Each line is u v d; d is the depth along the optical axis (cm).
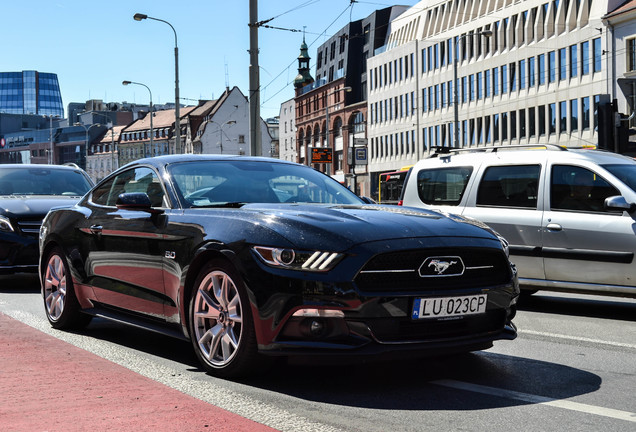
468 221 493
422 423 371
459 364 516
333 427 362
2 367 497
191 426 359
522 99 5622
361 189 8356
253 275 440
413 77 7188
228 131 12175
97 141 15650
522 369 502
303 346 423
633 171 816
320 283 421
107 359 530
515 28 5734
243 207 505
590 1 4972
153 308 537
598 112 1611
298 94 10412
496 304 463
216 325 477
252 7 2136
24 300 881
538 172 854
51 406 396
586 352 570
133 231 556
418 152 7106
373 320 424
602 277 790
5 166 1164
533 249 839
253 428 356
